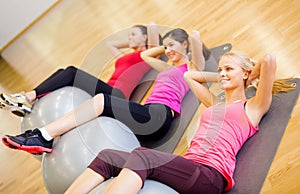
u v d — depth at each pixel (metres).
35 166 2.52
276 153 1.76
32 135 1.71
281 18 2.40
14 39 3.87
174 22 2.88
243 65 2.02
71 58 3.24
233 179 1.74
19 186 2.46
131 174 1.38
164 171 1.49
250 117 1.85
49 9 3.88
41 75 3.28
